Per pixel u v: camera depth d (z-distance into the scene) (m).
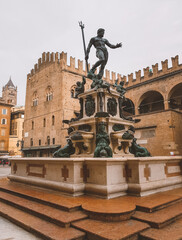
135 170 5.89
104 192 5.42
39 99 44.34
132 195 5.85
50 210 4.90
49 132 39.84
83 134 7.67
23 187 7.75
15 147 65.44
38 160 7.12
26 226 4.36
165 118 24.12
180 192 6.36
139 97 36.31
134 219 4.32
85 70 42.72
